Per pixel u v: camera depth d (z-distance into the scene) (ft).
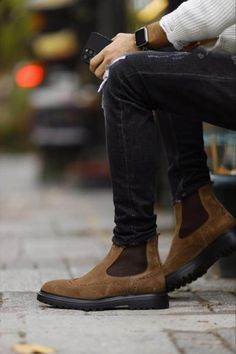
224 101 14.65
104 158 56.08
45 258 24.04
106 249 26.25
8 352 12.45
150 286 15.48
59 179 59.82
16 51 50.39
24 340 13.16
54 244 27.76
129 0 40.01
